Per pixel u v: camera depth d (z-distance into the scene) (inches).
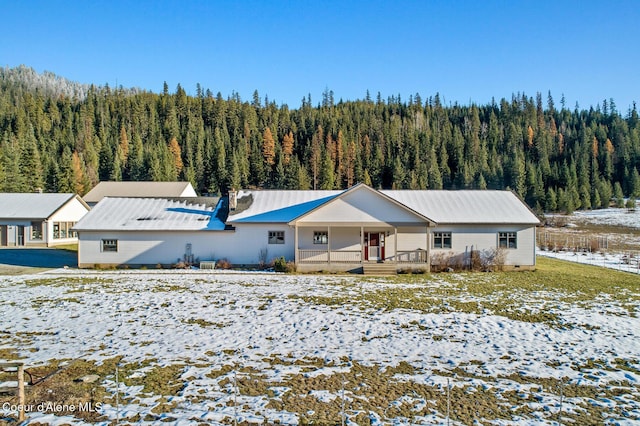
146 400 384.8
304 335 582.6
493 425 350.3
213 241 1203.2
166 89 5703.7
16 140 3602.4
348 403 386.0
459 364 485.7
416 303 769.6
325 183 3440.0
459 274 1123.3
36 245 1659.7
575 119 5954.7
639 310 731.4
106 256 1190.3
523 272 1163.9
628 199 3636.8
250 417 355.9
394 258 1181.7
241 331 595.8
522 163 3597.4
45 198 1770.4
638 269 1234.6
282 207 1285.7
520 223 1209.4
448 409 358.9
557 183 3659.0
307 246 1214.3
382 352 520.7
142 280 983.0
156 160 3284.9
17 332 580.1
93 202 2427.4
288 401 387.5
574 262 1396.4
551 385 433.4
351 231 1216.8
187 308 719.1
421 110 5807.1
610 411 379.6
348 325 629.6
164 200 1354.6
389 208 1161.4
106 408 368.2
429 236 1152.2
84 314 674.8
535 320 666.2
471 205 1295.5
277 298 799.7
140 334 577.6
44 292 836.0
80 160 3457.2
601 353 525.7
